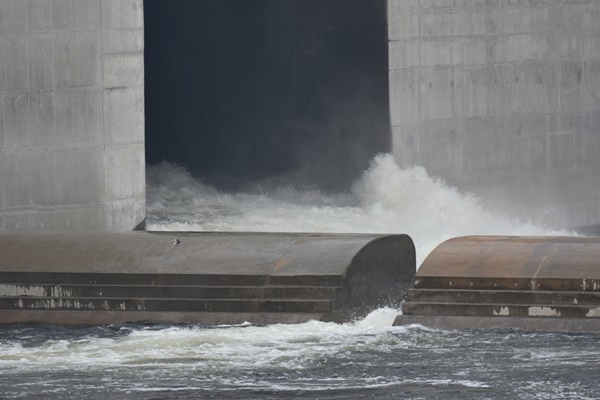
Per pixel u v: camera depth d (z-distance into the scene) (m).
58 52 70.00
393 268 54.66
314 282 51.53
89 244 56.50
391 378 42.22
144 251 55.34
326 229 79.44
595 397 39.66
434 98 81.38
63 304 53.88
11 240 57.47
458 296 50.28
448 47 81.44
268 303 51.47
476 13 82.00
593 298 48.72
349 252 52.59
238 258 53.62
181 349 46.44
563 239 54.16
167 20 105.25
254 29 99.62
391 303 54.47
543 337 47.56
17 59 68.94
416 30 80.44
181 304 52.50
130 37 72.25
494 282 50.06
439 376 42.34
